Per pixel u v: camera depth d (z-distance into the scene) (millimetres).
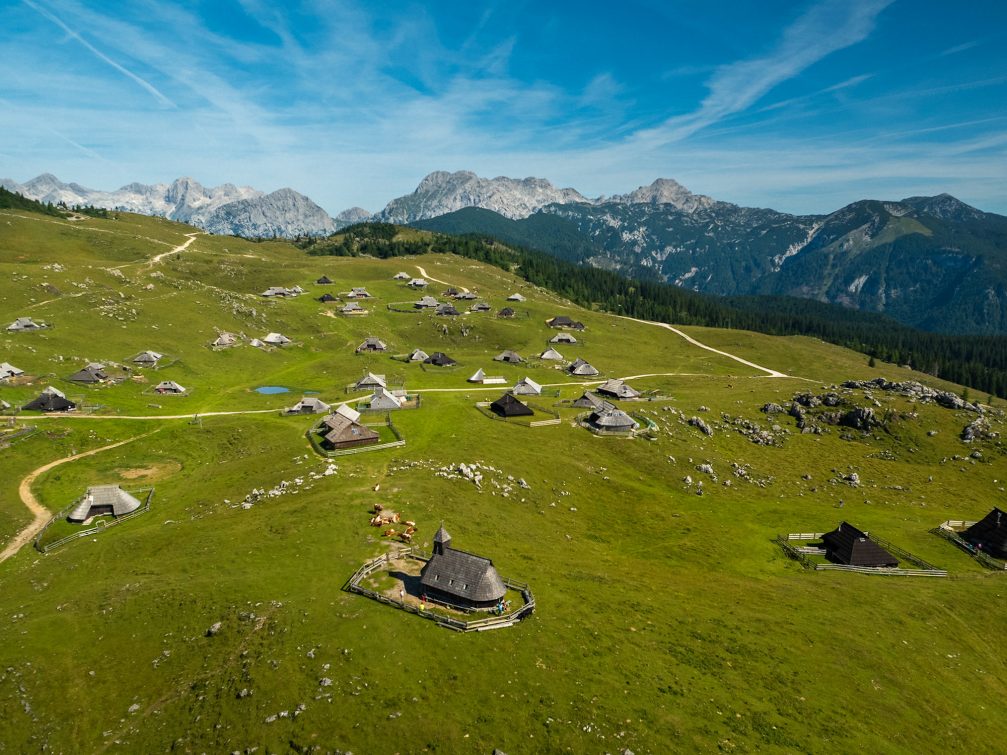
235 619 47938
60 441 95812
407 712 38000
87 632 48562
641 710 39750
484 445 96000
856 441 124812
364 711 37969
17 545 69812
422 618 47656
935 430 124438
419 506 69062
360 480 77812
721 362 198875
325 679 40344
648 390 150375
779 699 43250
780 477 106125
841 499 98812
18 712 40438
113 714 40219
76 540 70375
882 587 67312
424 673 41562
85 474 88250
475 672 41969
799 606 60219
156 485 86500
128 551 64625
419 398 123250
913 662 51719
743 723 39969
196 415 113750
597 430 109438
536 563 61062
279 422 110125
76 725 39281
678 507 88562
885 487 105000
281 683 40281
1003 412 139875
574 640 46781
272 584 52500
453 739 36094
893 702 45375
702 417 129000
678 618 53406
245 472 88000
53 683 43062
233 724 37625
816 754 38000
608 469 97062
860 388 149625
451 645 44625
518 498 80000
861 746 39562
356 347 177625
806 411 136250
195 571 56375
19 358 123625
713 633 51469
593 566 64188
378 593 50562
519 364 171500
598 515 82375
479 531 66312
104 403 113750
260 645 44344
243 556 58031
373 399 115438
